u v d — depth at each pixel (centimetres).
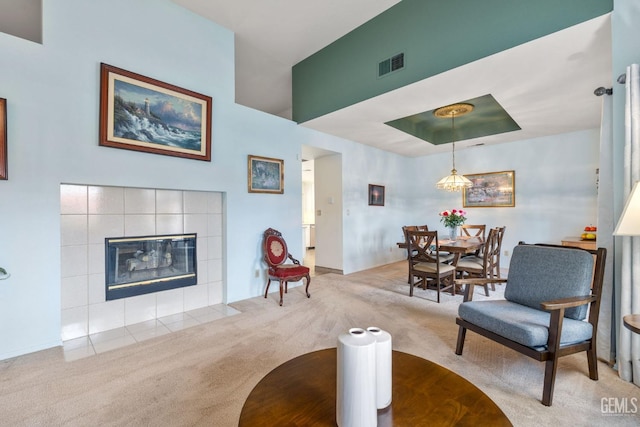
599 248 203
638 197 154
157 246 325
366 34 356
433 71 297
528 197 542
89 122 264
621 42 206
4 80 226
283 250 405
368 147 589
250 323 300
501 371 207
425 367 143
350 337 108
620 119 208
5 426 157
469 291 236
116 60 279
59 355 233
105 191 287
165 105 308
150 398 179
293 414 111
